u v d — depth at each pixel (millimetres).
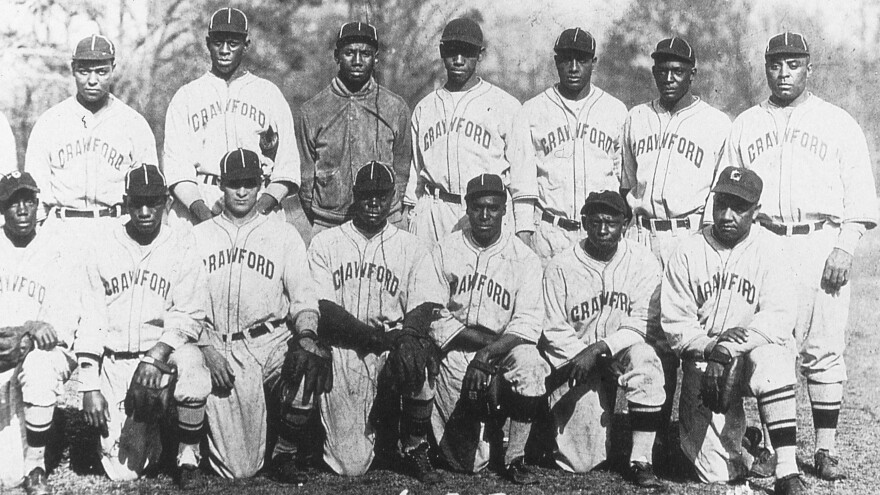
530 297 6285
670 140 6719
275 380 6293
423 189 6930
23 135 7969
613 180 6902
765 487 6031
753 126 6789
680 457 6395
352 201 6871
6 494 5859
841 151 6641
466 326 6312
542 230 6910
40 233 6211
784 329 6129
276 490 5891
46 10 7965
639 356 6051
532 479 6027
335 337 6258
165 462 6270
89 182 6711
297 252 6305
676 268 6254
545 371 6074
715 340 6129
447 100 6871
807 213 6656
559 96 6887
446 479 6094
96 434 6574
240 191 6285
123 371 6125
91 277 6086
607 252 6355
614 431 6508
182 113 6836
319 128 6895
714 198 6250
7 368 5973
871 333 7793
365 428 6203
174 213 6848
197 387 5832
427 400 5992
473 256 6344
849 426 6930
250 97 6895
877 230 8016
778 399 5840
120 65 7953
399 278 6355
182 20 7930
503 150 6898
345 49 6816
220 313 6230
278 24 7785
